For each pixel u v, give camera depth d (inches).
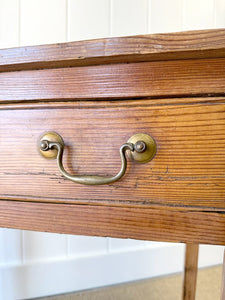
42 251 34.9
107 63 11.3
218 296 33.8
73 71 11.7
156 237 11.6
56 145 11.6
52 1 31.9
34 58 11.1
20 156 12.6
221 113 10.7
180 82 10.9
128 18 33.9
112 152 11.7
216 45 9.5
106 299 33.8
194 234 11.3
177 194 11.4
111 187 11.9
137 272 38.3
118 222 11.9
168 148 11.2
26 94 12.3
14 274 34.0
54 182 12.4
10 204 13.0
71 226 12.4
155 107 11.2
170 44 9.9
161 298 33.6
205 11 35.7
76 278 36.1
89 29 33.1
